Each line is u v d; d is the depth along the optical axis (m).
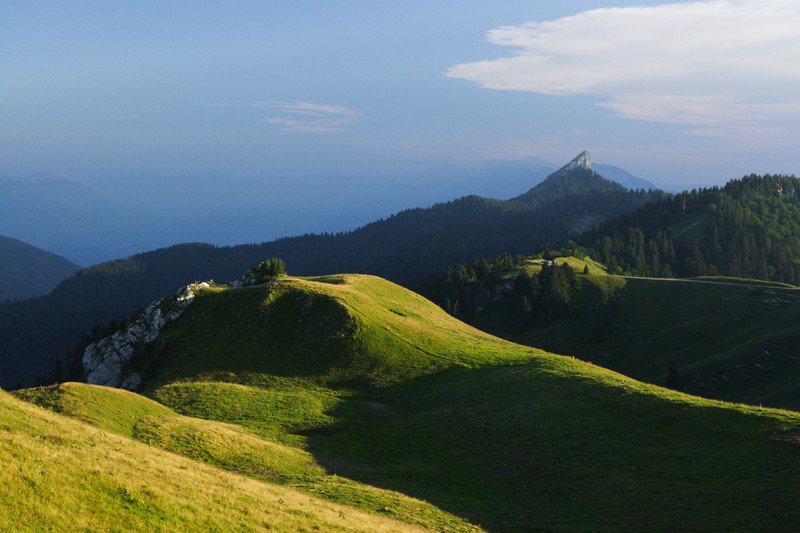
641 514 39.66
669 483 42.56
